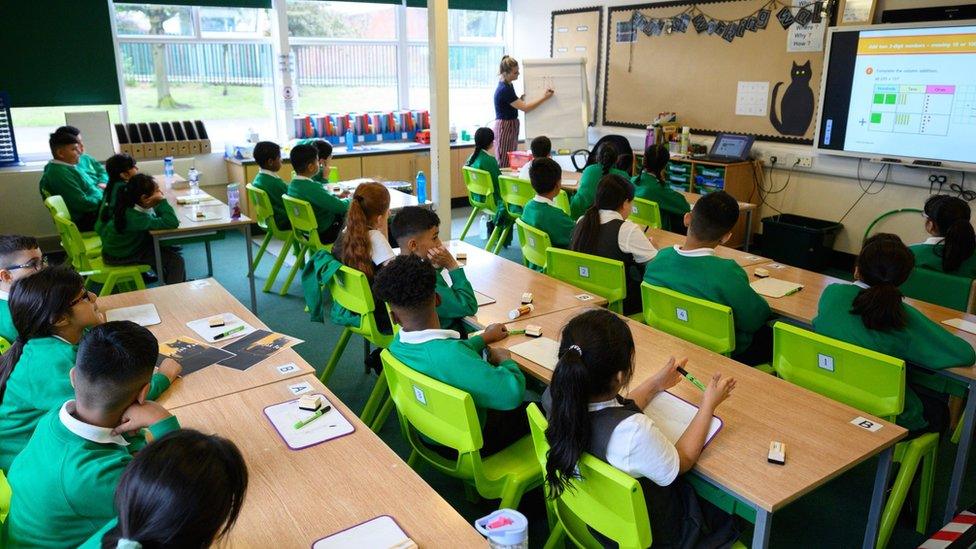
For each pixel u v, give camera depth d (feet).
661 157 15.55
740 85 20.45
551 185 13.01
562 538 6.82
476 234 22.20
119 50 20.33
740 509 5.42
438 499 5.13
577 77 24.23
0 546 4.80
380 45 24.86
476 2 26.48
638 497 4.84
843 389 7.16
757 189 20.43
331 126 23.66
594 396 5.31
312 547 4.57
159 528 2.90
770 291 10.01
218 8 21.50
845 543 8.02
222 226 14.15
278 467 5.54
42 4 18.71
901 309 7.39
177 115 21.77
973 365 7.44
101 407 4.70
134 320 8.72
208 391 6.86
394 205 16.60
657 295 8.82
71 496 4.57
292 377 7.22
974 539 6.17
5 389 6.19
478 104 28.12
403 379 6.69
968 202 16.17
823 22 18.08
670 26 21.98
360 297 9.71
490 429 7.09
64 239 14.10
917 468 8.06
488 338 7.89
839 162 18.39
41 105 19.31
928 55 16.07
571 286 10.22
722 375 7.22
